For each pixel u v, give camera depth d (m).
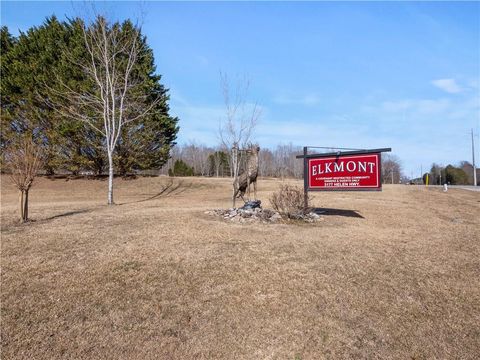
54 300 4.59
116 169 28.34
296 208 9.91
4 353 3.60
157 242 7.01
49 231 7.88
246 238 7.47
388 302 4.86
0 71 28.00
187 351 3.72
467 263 6.50
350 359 3.70
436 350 3.89
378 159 9.62
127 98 21.91
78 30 26.11
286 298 4.84
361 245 7.27
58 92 23.30
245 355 3.71
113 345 3.76
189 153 71.75
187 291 4.93
